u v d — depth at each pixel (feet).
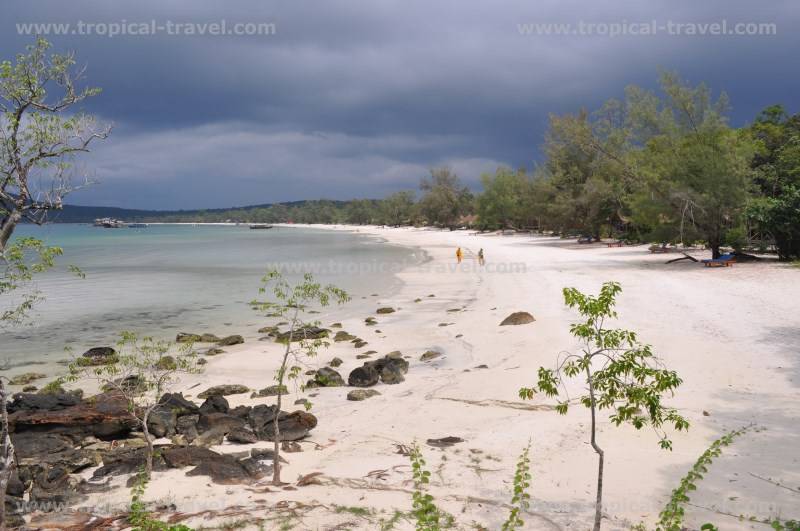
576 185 235.81
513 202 362.33
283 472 29.55
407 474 27.91
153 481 28.40
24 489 28.25
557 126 236.43
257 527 22.21
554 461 28.86
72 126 22.31
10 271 21.44
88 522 23.58
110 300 110.63
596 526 18.95
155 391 44.98
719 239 127.75
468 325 74.54
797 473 25.31
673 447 29.45
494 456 30.12
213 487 27.27
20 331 79.77
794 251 116.57
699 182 122.62
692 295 78.33
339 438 35.55
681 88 126.00
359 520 22.56
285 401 45.24
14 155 21.40
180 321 87.92
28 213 21.74
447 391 44.42
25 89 22.18
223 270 174.81
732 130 126.52
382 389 47.88
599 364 47.16
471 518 22.56
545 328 64.59
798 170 127.24
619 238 226.58
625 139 207.21
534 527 21.65
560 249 206.28
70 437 35.22
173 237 497.87
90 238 475.72
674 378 18.61
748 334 52.70
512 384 44.45
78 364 58.23
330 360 60.64
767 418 32.40
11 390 50.34
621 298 79.66
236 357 62.34
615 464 27.91
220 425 37.17
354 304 102.83
